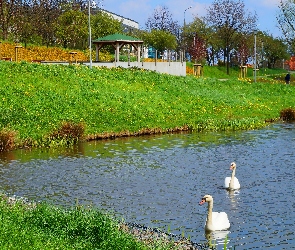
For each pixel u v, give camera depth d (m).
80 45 86.81
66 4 91.94
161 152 35.31
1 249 13.91
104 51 83.31
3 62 50.78
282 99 64.56
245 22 106.25
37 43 80.56
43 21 85.00
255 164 31.14
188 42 113.31
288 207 21.86
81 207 20.19
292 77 104.62
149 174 28.47
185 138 41.38
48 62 60.91
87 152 35.22
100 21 86.38
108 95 49.72
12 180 27.08
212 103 55.16
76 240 15.73
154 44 96.50
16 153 34.62
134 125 44.00
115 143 38.91
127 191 24.69
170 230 19.02
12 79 47.28
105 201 22.94
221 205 22.22
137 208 21.81
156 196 23.75
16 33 77.69
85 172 28.98
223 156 33.78
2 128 37.28
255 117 50.88
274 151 35.59
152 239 17.17
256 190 24.75
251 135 43.22
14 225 15.95
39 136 37.75
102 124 42.91
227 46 104.38
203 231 18.94
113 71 58.50
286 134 43.91
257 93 65.62
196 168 30.05
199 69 82.81
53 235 15.84
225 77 98.50
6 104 42.16
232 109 54.50
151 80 58.41
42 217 17.27
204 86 62.59
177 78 62.75
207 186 25.64
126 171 29.27
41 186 25.80
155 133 43.88
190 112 50.78
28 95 44.81
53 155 34.06
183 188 25.23
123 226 18.34
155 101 51.69
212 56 118.69
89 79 52.88
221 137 42.06
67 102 45.59
